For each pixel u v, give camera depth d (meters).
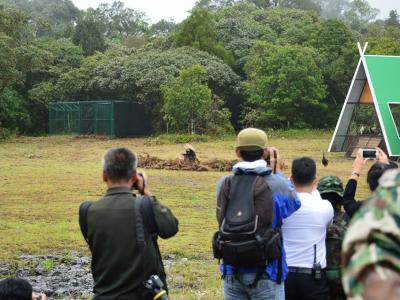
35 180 21.55
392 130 27.77
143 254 4.00
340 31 51.00
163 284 4.14
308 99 44.53
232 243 4.20
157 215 4.05
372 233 1.67
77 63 53.22
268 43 51.44
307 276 4.88
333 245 5.02
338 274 4.96
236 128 50.06
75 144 39.47
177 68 46.19
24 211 15.55
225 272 4.47
